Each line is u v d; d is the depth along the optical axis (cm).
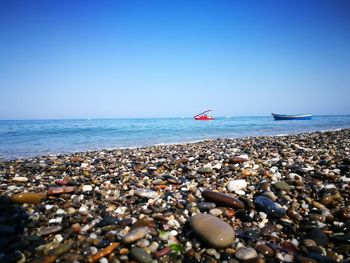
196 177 66
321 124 528
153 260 31
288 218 42
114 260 31
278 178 63
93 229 38
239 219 41
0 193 56
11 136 281
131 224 40
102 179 68
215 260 31
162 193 55
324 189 52
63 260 31
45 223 40
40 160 111
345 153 99
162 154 118
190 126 492
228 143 163
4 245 33
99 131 360
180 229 39
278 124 549
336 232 37
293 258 31
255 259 30
